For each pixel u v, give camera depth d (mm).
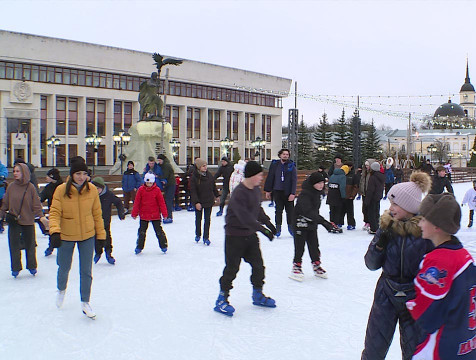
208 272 6633
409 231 2754
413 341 2703
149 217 7840
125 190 12891
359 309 4969
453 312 2207
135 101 52812
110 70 50062
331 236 9836
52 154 46844
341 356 3760
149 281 6121
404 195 2814
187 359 3707
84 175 4730
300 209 6168
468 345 2213
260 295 5047
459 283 2197
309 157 58031
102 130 50969
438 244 2326
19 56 44188
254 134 65500
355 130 21969
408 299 2729
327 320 4625
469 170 37469
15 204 6184
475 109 106188
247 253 5039
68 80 47906
